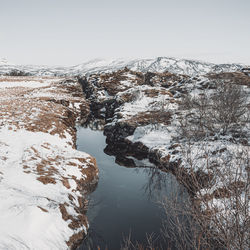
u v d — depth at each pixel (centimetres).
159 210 1048
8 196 778
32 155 1286
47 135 1811
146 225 939
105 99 4319
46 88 4884
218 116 1877
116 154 2025
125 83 5084
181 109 2592
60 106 3231
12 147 1378
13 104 2744
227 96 1833
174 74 5284
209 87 2958
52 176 1080
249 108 1902
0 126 1762
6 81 5294
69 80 5925
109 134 2583
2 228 623
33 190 902
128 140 2219
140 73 5875
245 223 297
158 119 2441
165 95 3406
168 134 2062
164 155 1614
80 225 822
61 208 832
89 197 1174
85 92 5097
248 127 1677
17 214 694
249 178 325
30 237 638
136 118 2580
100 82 4978
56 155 1416
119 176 1509
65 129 2188
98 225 931
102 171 1582
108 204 1119
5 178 931
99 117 3719
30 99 3362
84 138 2481
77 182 1180
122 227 922
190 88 3297
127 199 1175
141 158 1916
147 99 3347
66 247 693
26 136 1662
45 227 700
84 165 1370
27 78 6550
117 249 777
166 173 1434
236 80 2817
